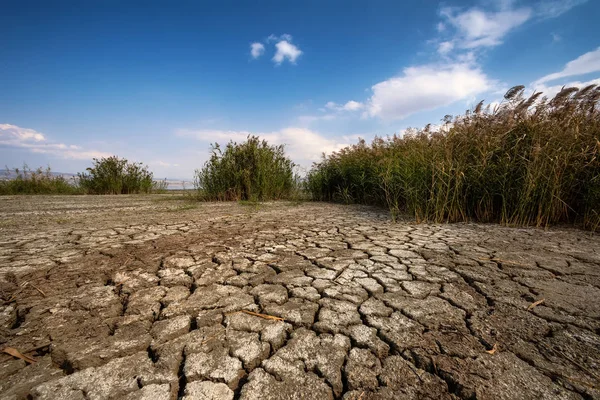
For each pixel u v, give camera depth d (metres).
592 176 3.17
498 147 3.66
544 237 2.74
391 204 5.16
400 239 2.72
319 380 0.95
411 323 1.27
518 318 1.30
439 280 1.73
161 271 1.90
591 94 3.62
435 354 1.06
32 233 2.99
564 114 3.62
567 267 1.92
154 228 3.27
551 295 1.52
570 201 3.38
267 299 1.50
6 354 1.08
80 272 1.89
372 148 6.53
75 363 1.03
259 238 2.79
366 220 3.85
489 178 3.66
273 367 1.00
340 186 7.05
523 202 3.34
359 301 1.47
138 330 1.24
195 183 7.16
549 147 3.32
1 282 1.72
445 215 3.97
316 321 1.29
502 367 0.99
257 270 1.92
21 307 1.43
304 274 1.85
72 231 3.09
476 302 1.46
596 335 1.17
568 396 0.87
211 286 1.67
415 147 4.95
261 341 1.16
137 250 2.37
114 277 1.81
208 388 0.92
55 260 2.11
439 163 3.82
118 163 10.76
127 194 10.17
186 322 1.30
